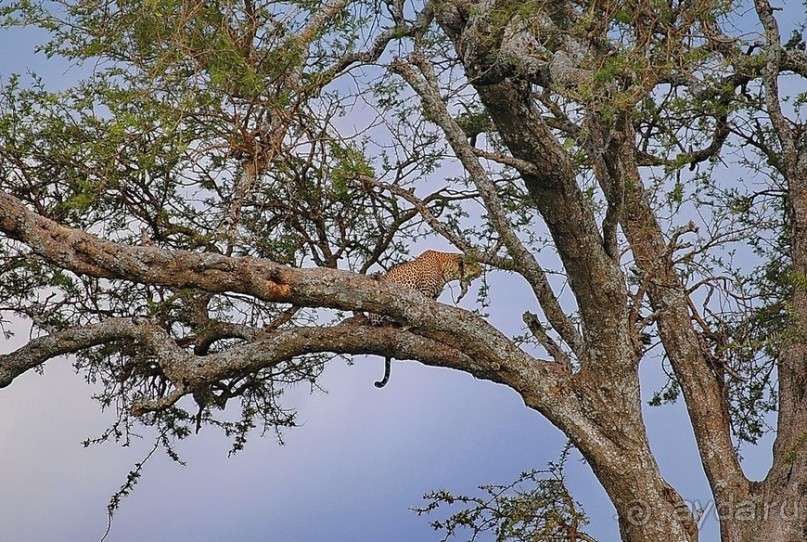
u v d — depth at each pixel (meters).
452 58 25.64
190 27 23.03
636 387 26.41
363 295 24.25
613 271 25.36
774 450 28.80
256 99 23.73
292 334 26.66
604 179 25.80
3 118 28.50
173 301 28.34
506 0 21.81
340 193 27.19
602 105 21.64
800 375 28.91
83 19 24.20
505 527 27.89
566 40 24.67
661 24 22.36
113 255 22.31
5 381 26.94
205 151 24.08
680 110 28.02
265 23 23.47
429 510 28.27
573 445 27.14
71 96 27.44
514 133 23.39
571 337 27.23
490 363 25.75
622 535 26.83
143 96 23.47
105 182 25.80
